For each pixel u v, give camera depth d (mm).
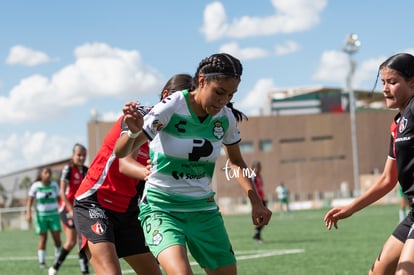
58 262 21656
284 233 42094
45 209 26062
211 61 8961
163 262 9336
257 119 176125
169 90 10492
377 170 177000
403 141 9672
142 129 9312
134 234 11312
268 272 21000
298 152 176750
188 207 9844
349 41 103688
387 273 10094
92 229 10945
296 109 189000
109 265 10609
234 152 10266
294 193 176000
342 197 152375
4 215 79188
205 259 9805
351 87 110250
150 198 9969
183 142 9578
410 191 9859
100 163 11195
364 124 177125
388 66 9812
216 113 9273
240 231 47000
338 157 177000
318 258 24906
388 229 42156
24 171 157625
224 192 161500
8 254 33500
